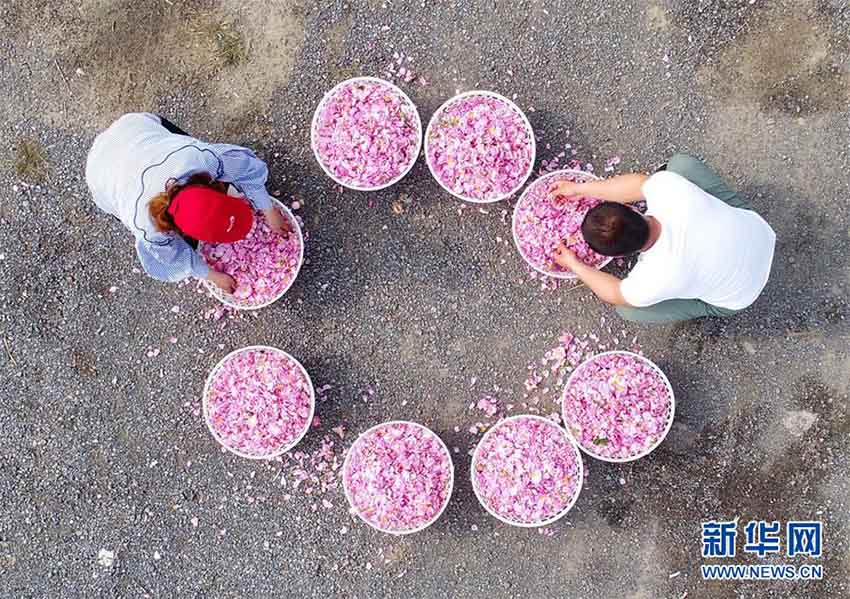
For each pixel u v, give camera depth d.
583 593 3.08
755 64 3.05
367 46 3.06
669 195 2.46
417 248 3.08
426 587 3.08
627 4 3.04
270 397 2.85
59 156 3.08
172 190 2.20
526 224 2.91
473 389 3.08
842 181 3.05
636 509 3.07
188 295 3.07
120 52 3.06
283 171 3.06
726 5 3.04
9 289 3.08
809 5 3.04
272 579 3.09
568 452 2.88
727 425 3.07
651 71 3.06
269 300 2.93
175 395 3.09
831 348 3.06
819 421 3.06
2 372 3.09
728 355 3.07
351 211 3.07
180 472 3.09
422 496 2.81
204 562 3.09
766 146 3.06
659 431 2.88
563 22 3.05
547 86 3.06
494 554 3.07
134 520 3.09
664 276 2.46
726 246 2.44
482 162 2.85
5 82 3.07
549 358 3.07
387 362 3.09
